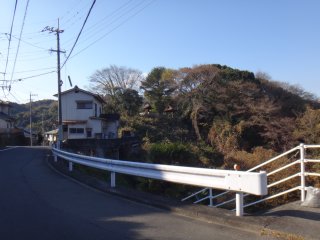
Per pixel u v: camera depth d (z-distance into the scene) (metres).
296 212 5.88
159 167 7.48
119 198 8.31
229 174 5.95
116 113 56.59
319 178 8.23
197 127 45.56
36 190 9.78
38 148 35.25
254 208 8.83
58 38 30.77
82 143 30.98
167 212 6.77
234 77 46.31
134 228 5.73
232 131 39.53
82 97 45.19
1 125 51.09
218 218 5.88
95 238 5.28
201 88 46.41
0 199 8.49
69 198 8.45
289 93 48.75
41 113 91.38
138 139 43.06
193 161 19.77
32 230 5.75
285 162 11.77
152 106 59.38
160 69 61.88
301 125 38.62
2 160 20.77
